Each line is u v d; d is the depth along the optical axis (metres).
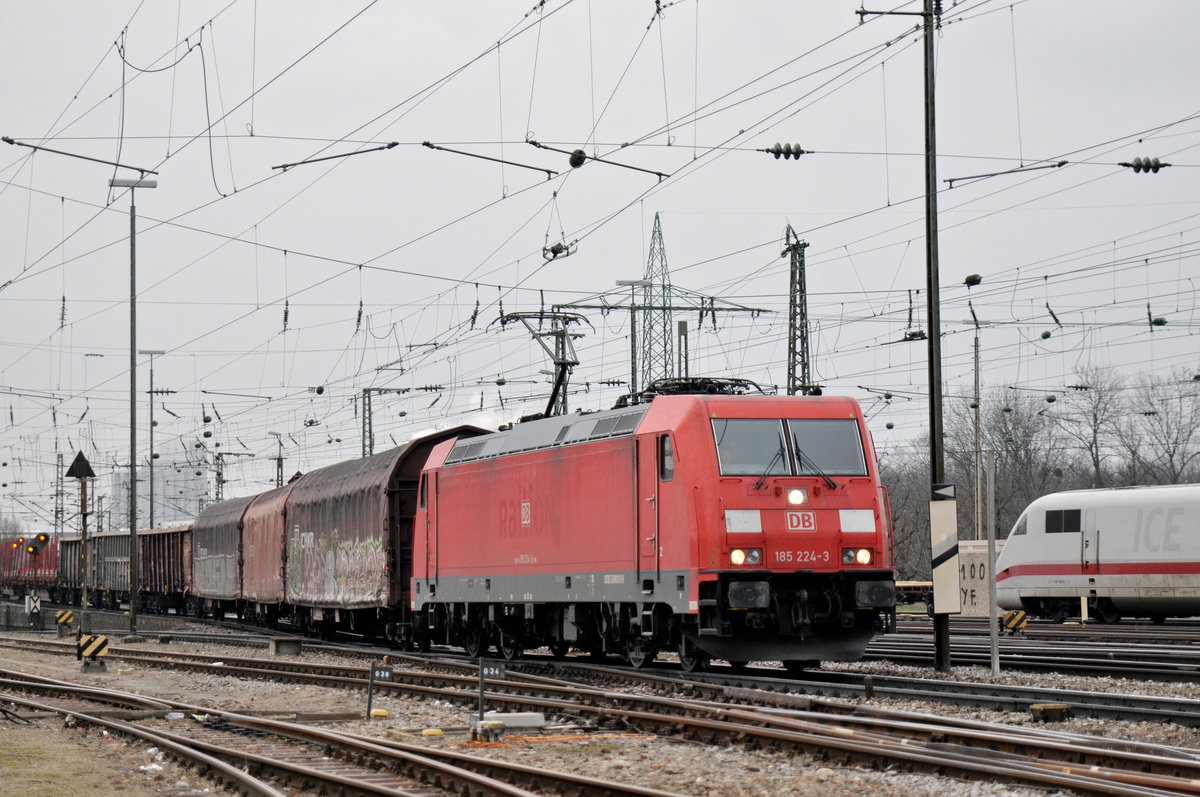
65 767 16.34
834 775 14.28
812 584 24.19
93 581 83.38
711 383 26.41
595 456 27.16
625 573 25.86
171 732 19.25
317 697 25.11
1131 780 12.57
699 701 20.28
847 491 24.38
